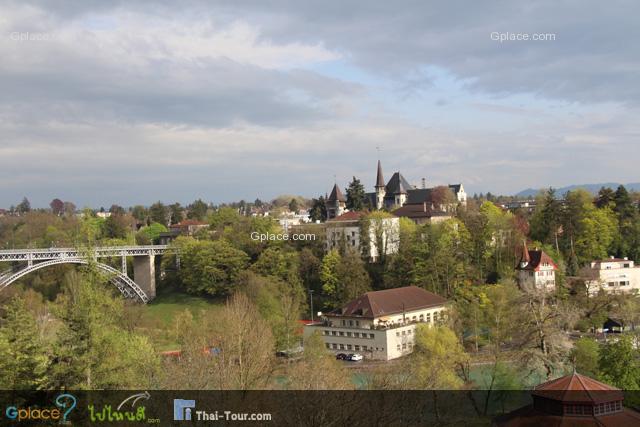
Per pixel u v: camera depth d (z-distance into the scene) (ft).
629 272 545.85
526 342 314.35
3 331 197.57
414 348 349.41
